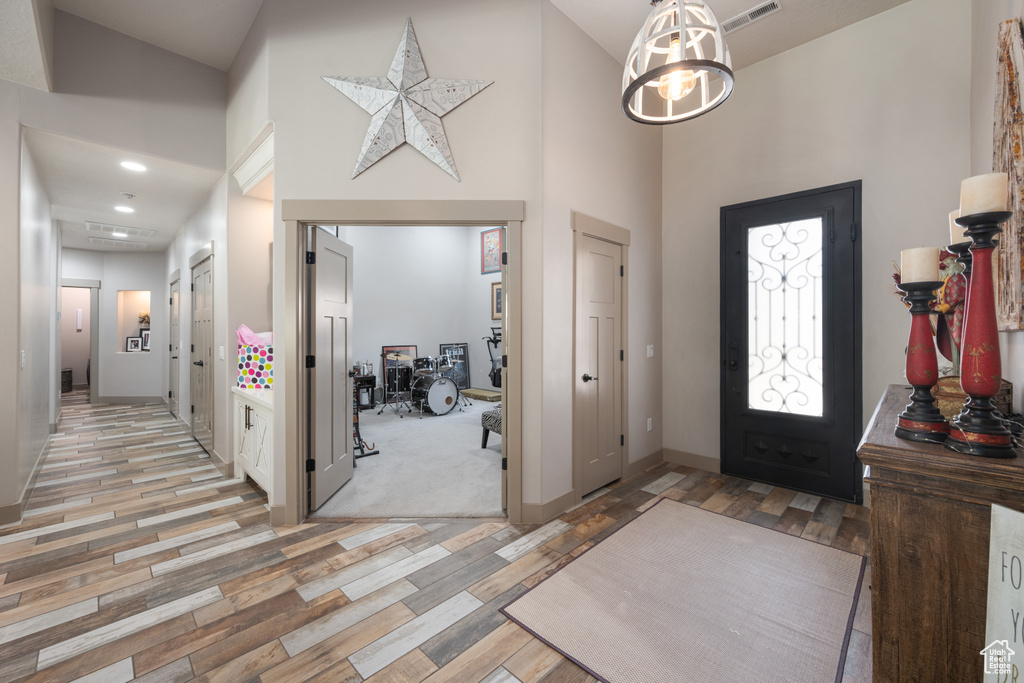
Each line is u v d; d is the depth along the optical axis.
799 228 3.21
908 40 2.78
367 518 2.78
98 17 3.00
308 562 2.27
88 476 3.64
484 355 7.88
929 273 1.03
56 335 5.66
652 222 3.83
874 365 2.91
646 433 3.77
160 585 2.07
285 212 2.67
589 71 3.09
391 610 1.88
